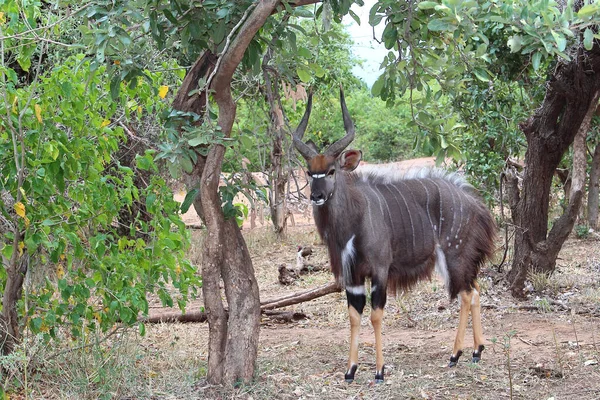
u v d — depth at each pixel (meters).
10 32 4.40
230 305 4.65
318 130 12.00
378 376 4.82
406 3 4.34
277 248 11.23
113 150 5.07
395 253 5.15
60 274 5.03
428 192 5.34
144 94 5.07
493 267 8.11
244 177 4.91
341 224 4.82
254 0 4.15
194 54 4.54
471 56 4.58
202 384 4.66
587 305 7.03
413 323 6.57
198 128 4.20
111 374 4.57
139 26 4.50
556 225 7.62
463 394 4.58
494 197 9.21
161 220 4.93
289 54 4.81
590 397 4.44
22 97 4.46
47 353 4.82
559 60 6.74
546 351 5.46
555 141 7.37
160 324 6.50
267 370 4.98
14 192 4.44
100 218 4.79
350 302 4.93
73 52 6.43
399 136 23.42
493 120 8.29
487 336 6.05
